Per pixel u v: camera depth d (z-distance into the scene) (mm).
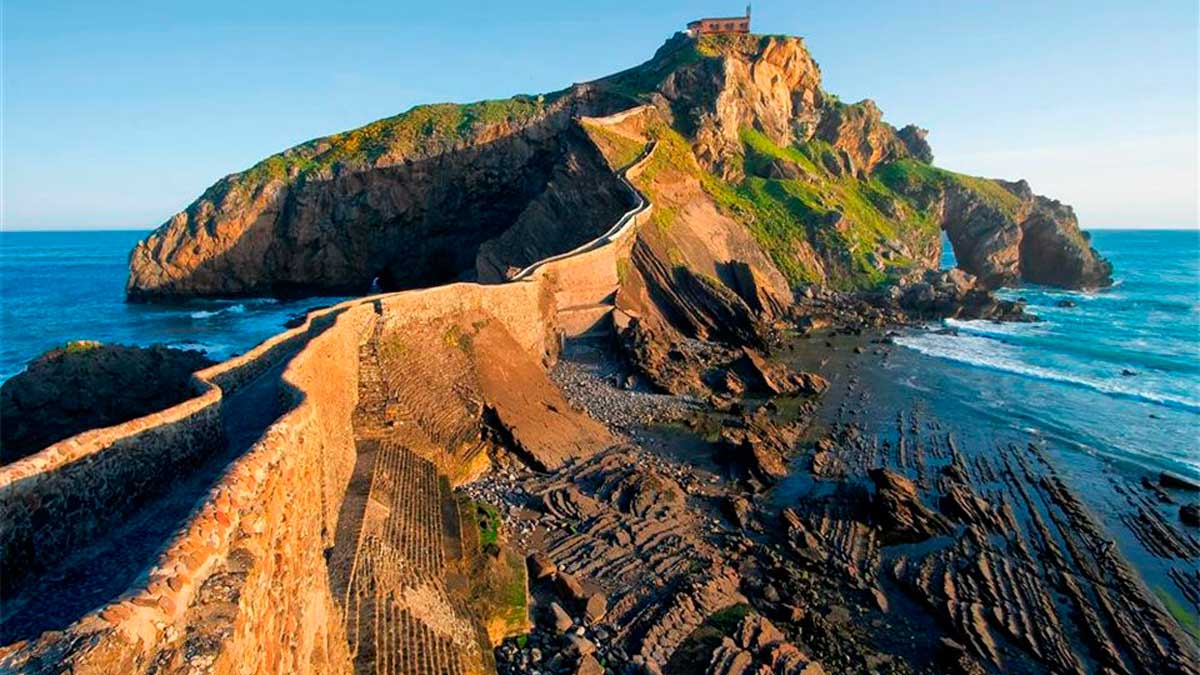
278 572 10984
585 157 89438
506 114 107500
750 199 109312
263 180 99750
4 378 55188
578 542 29625
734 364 58844
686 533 31453
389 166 100812
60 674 5984
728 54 122188
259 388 21281
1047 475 38438
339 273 102500
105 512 11859
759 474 38000
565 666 21922
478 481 34844
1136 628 25297
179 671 6941
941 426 47188
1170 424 47281
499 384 42656
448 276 106375
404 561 21797
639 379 55438
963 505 33812
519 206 104875
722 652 23031
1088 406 51625
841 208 112625
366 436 30000
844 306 92250
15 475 9953
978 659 23906
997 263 120125
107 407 33031
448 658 18188
